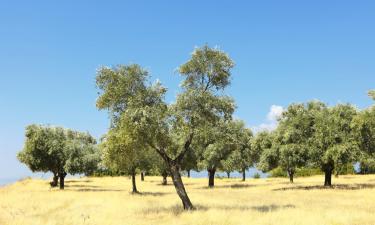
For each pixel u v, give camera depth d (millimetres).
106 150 29359
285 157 53375
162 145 28672
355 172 88938
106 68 28109
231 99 28469
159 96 28016
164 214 27016
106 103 28188
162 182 85312
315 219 22422
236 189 56938
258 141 66875
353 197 38344
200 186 69000
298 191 47875
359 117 47656
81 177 106500
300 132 53375
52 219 24969
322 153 51125
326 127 50594
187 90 28062
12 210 30703
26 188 69125
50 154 61188
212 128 29172
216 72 28734
